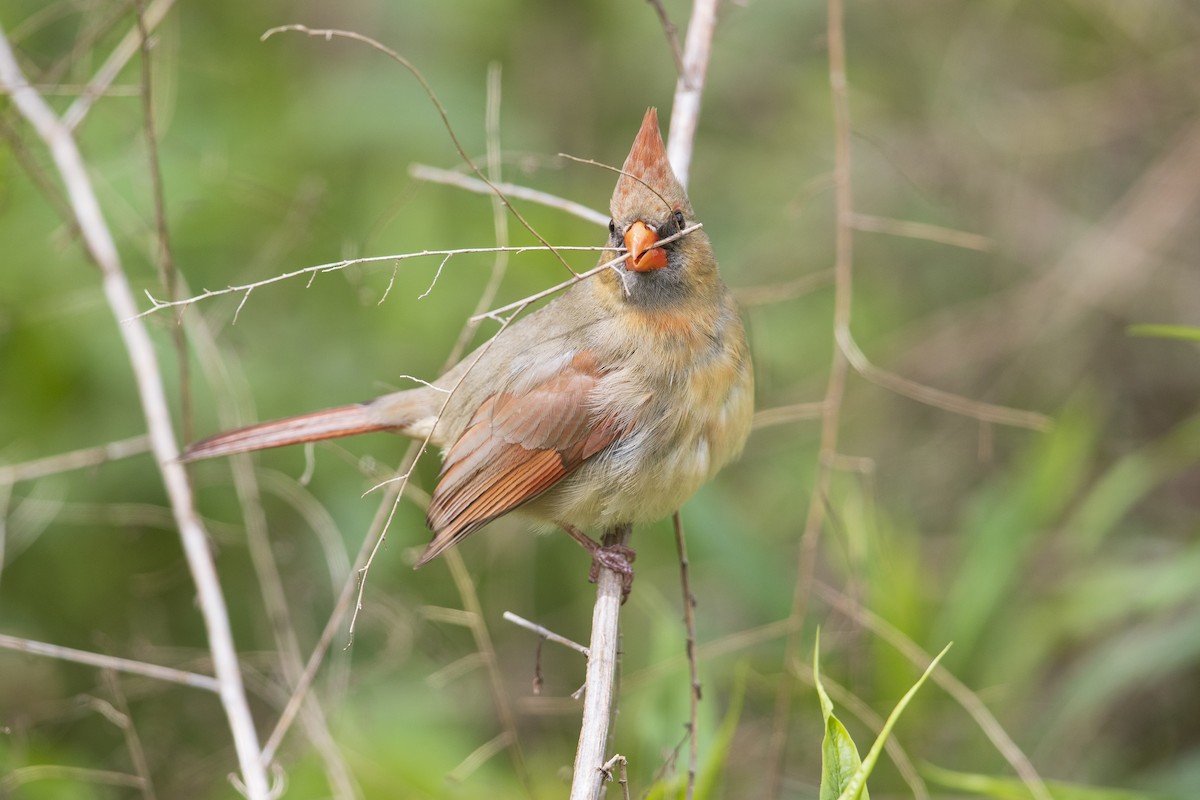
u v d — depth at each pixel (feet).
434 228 35.37
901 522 39.24
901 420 45.83
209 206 34.55
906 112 47.62
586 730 21.97
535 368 27.55
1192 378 45.80
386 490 32.37
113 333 33.96
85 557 34.47
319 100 37.63
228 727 34.68
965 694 28.30
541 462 27.27
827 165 46.32
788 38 46.29
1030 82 48.11
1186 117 45.91
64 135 29.86
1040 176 47.88
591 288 28.02
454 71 38.52
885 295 45.98
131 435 33.78
